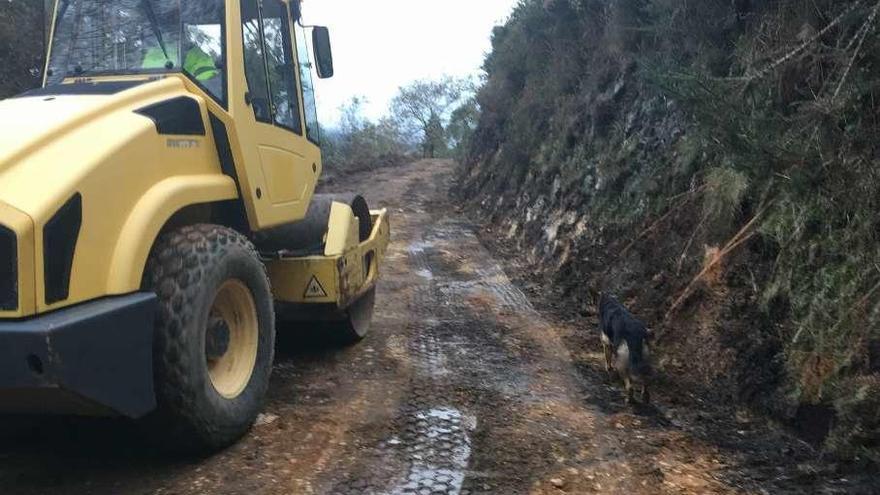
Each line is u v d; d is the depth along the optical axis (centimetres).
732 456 445
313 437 455
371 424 480
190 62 467
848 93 505
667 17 856
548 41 1562
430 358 654
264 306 476
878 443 404
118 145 370
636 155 945
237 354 457
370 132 3816
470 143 2408
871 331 440
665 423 502
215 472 401
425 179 2606
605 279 849
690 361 602
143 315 360
